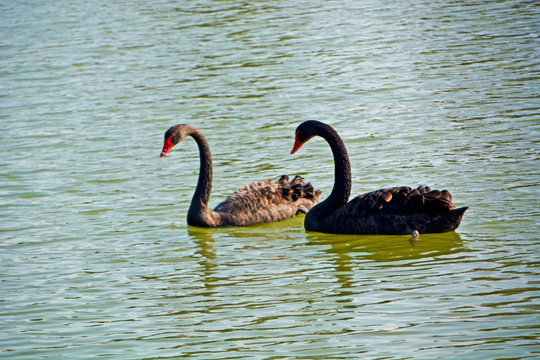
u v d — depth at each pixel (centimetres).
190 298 1106
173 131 1487
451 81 2420
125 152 1945
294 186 1578
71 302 1111
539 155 1683
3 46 3347
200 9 3988
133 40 3347
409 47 2928
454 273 1137
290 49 3031
